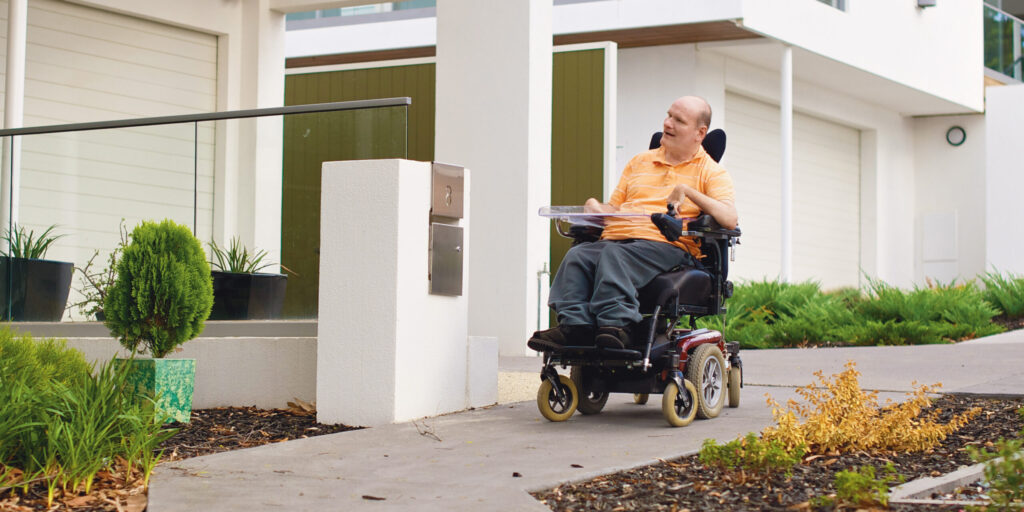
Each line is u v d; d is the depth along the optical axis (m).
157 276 5.39
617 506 3.54
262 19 10.55
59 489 3.81
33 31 9.23
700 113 5.46
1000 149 18.12
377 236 5.32
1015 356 8.24
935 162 19.61
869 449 4.41
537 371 7.61
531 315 9.16
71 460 3.80
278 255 5.89
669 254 5.20
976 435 4.75
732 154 15.85
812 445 4.45
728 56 15.22
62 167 6.54
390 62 11.60
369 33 14.80
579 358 5.14
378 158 5.62
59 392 4.18
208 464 4.25
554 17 14.17
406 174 5.34
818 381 6.94
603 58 10.88
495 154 9.23
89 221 6.45
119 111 9.84
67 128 6.51
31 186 6.61
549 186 9.42
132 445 3.99
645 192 5.58
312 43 15.20
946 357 8.34
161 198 6.23
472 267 9.29
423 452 4.48
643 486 3.80
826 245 18.05
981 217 19.17
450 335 5.63
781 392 6.43
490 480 3.89
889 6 16.41
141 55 9.99
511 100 9.18
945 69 17.83
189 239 5.49
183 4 10.11
